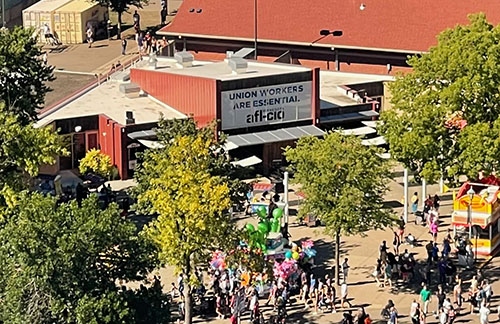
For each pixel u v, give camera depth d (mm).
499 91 90312
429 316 79750
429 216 91938
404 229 92812
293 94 106125
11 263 62281
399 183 102438
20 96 94188
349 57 127312
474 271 86625
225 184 74938
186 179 73000
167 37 139125
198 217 72625
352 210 81562
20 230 61812
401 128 91625
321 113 108938
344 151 82438
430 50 94188
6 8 151250
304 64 129750
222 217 74375
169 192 73375
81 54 140500
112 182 102250
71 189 97500
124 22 154750
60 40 145500
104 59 138000
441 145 90438
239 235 74625
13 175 77000
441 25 124812
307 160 82875
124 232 64812
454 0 126125
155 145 101062
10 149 76312
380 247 87312
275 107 105625
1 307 61812
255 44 126938
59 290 61812
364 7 128375
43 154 77125
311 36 128625
